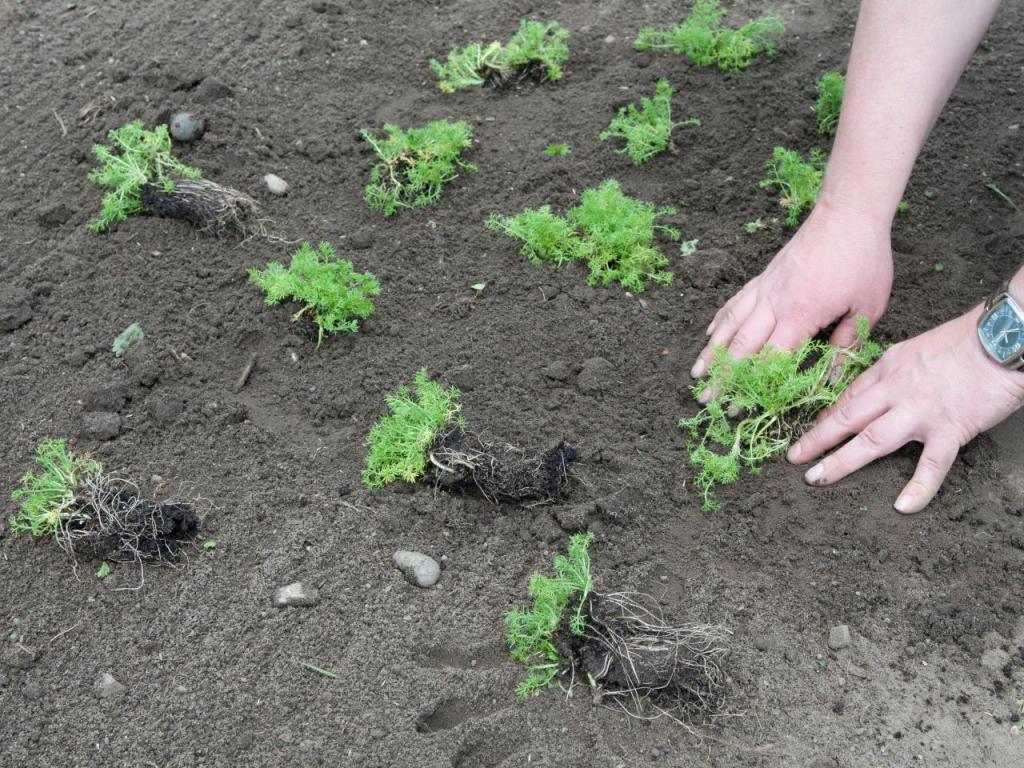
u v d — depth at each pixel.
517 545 1.20
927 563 1.17
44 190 1.46
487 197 1.47
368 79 1.60
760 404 1.25
